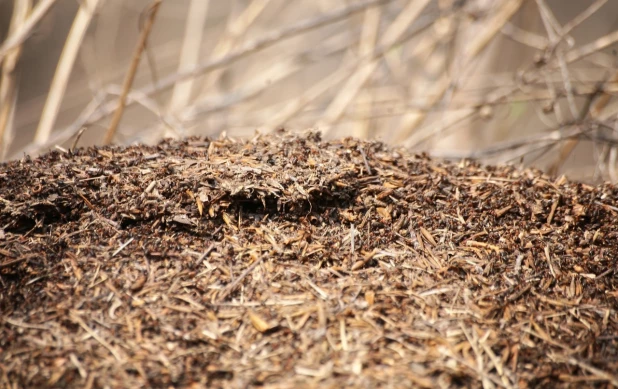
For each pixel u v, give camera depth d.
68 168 1.70
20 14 2.23
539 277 1.65
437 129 2.20
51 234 1.65
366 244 1.66
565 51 2.15
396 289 1.62
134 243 1.65
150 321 1.59
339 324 1.59
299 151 1.73
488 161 2.35
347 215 1.68
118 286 1.62
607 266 1.66
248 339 1.58
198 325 1.59
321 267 1.64
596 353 1.59
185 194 1.67
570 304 1.63
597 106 2.12
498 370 1.57
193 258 1.64
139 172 1.70
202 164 1.70
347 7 2.21
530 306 1.62
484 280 1.64
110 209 1.67
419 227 1.68
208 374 1.56
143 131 2.32
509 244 1.67
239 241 1.66
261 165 1.70
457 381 1.56
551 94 2.09
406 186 1.71
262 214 1.68
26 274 1.62
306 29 2.21
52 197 1.67
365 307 1.60
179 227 1.66
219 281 1.62
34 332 1.58
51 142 2.11
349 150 1.75
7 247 1.64
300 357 1.57
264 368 1.56
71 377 1.55
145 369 1.56
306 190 1.68
